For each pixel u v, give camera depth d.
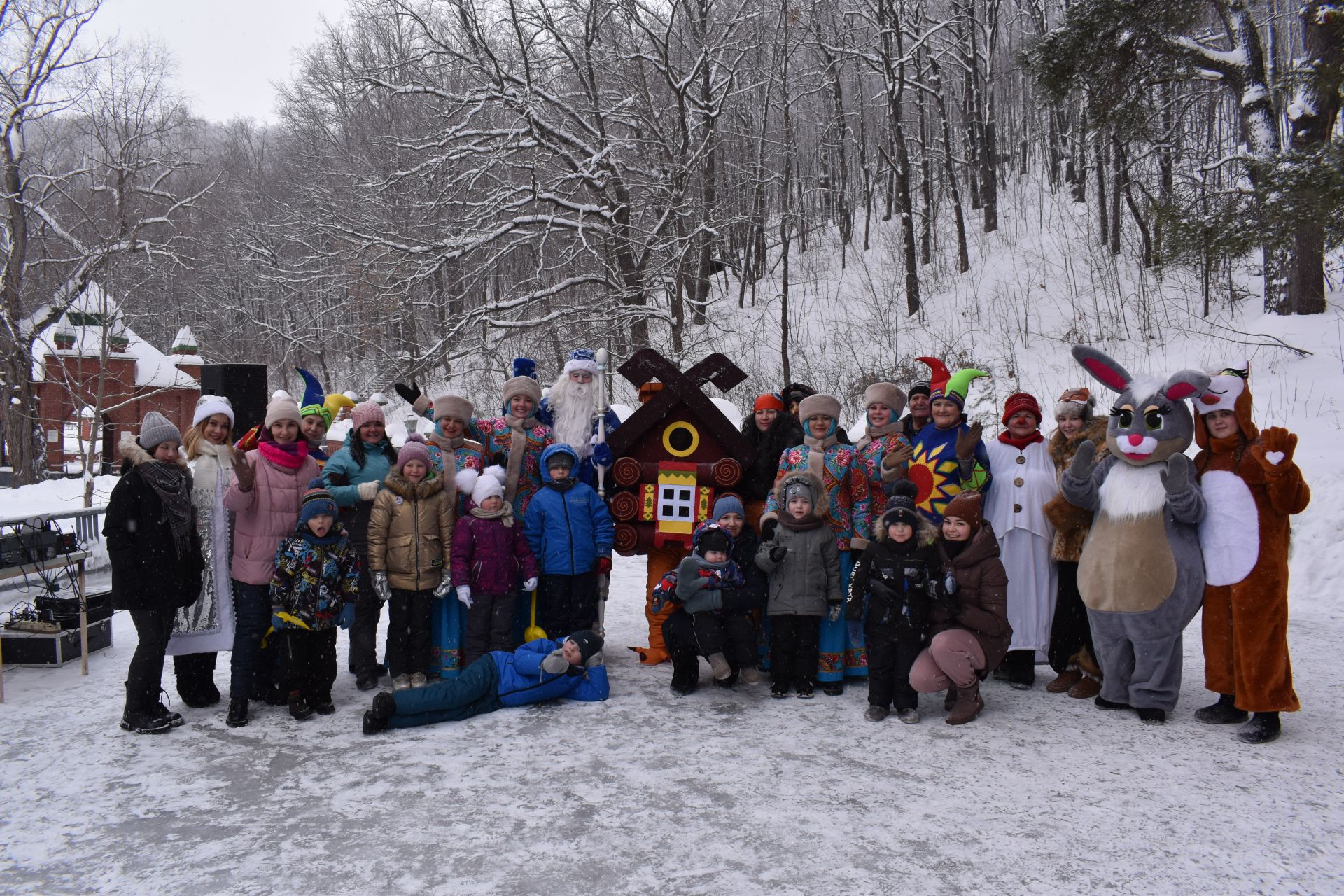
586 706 5.17
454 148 20.72
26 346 22.27
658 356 5.92
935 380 6.41
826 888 3.03
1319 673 5.61
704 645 5.15
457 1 20.55
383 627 7.23
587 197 22.91
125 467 4.84
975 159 28.86
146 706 4.77
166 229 33.62
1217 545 4.55
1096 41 12.26
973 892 2.99
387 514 5.28
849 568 5.49
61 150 26.00
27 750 4.48
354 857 3.32
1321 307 15.13
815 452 5.54
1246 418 4.65
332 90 29.84
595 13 21.52
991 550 4.76
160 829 3.58
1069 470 4.96
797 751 4.36
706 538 5.20
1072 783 3.92
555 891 3.04
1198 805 3.67
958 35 28.11
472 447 5.83
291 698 4.96
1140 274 20.11
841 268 29.34
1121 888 3.00
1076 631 5.44
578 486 5.78
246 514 4.95
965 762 4.18
